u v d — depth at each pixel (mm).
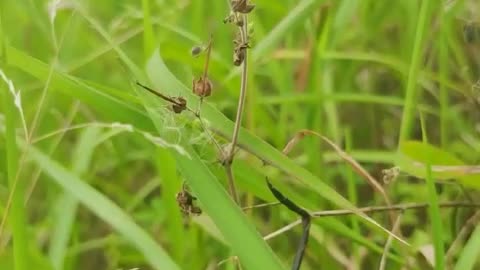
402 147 497
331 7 659
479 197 579
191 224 548
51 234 618
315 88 661
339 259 565
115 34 801
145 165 755
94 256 687
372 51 760
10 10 853
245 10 416
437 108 713
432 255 500
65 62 651
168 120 426
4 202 580
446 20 604
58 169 472
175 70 700
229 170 443
